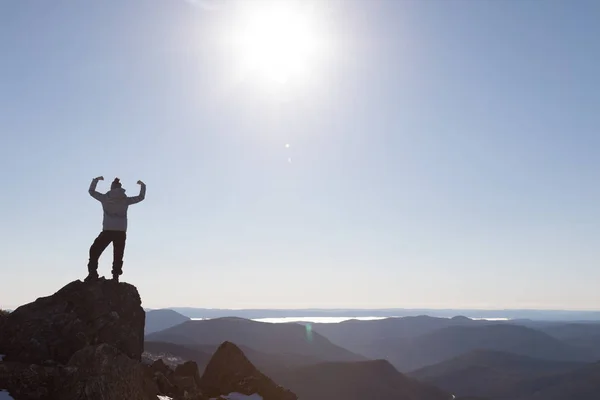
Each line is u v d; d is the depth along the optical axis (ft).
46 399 44.50
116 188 67.82
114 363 46.37
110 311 63.62
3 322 57.72
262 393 78.79
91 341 59.41
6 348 55.21
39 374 46.34
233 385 79.97
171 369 74.90
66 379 45.47
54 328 57.88
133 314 66.90
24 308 59.67
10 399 43.50
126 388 45.98
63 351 56.13
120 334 62.44
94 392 43.14
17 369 46.98
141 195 68.64
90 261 66.33
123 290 66.85
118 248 66.90
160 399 55.67
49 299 61.31
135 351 63.31
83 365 46.34
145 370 61.98
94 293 63.16
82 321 60.13
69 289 63.10
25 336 56.18
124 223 67.05
